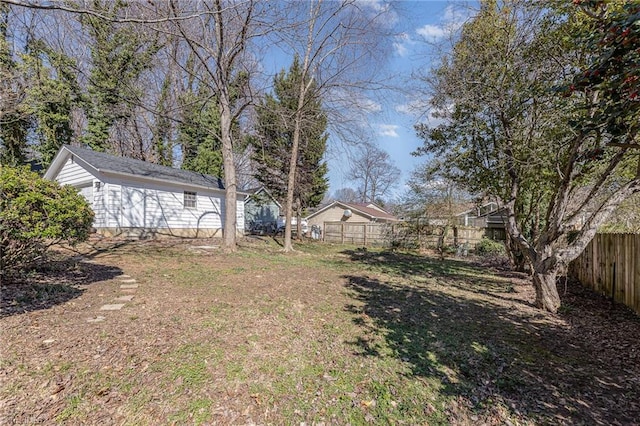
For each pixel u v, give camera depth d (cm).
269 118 1254
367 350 321
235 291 514
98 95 1409
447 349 329
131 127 1716
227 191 985
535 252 503
